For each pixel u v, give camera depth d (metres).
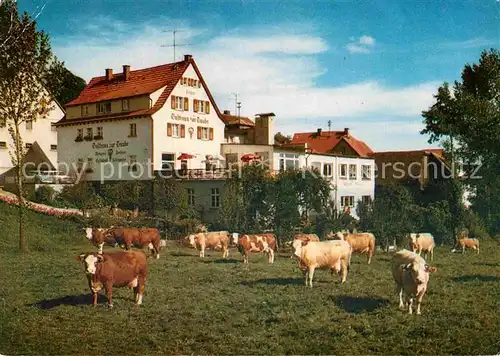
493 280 19.67
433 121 41.41
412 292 13.53
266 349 11.34
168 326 12.92
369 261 25.11
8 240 28.81
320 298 15.69
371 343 11.60
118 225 34.03
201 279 19.19
